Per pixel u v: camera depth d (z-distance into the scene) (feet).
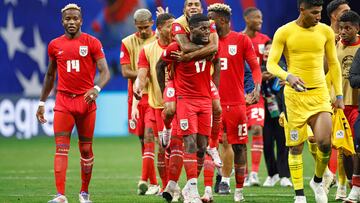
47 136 216.13
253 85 112.16
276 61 83.66
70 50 88.58
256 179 117.29
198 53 84.58
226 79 95.04
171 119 88.38
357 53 88.38
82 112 88.89
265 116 118.62
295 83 80.59
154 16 210.79
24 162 159.74
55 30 218.18
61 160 88.07
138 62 98.84
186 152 85.25
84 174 91.09
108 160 163.22
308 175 131.34
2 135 212.64
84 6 215.72
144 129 107.55
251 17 119.14
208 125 86.69
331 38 84.43
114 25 215.10
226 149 102.73
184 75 85.61
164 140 89.76
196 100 85.81
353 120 96.43
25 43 217.15
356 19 94.73
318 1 81.97
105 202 93.86
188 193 85.05
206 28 84.58
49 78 91.40
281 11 211.20
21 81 217.15
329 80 93.25
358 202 89.86
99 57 89.40
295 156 84.58
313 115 83.05
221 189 103.40
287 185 117.39
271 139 118.73
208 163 92.38
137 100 100.42
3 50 215.92
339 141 91.20
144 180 104.88
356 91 95.91
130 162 159.12
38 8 217.15
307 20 82.84
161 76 87.92
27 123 214.69
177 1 208.74
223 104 95.09
